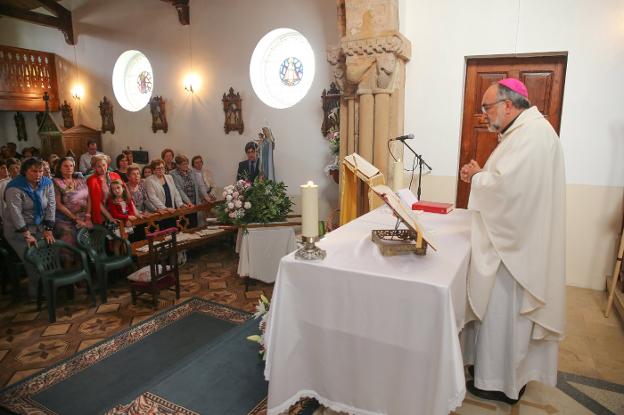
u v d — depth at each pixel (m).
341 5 4.48
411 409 1.74
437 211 2.88
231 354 2.88
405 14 4.53
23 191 4.13
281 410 1.92
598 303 3.83
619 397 2.44
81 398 2.80
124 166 6.07
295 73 6.45
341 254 2.00
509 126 2.17
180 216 5.66
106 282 4.36
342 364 1.88
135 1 7.57
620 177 3.97
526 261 2.01
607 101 3.93
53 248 4.25
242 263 4.66
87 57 8.56
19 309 4.25
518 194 1.97
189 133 7.35
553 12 3.99
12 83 8.73
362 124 4.46
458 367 1.61
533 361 2.33
